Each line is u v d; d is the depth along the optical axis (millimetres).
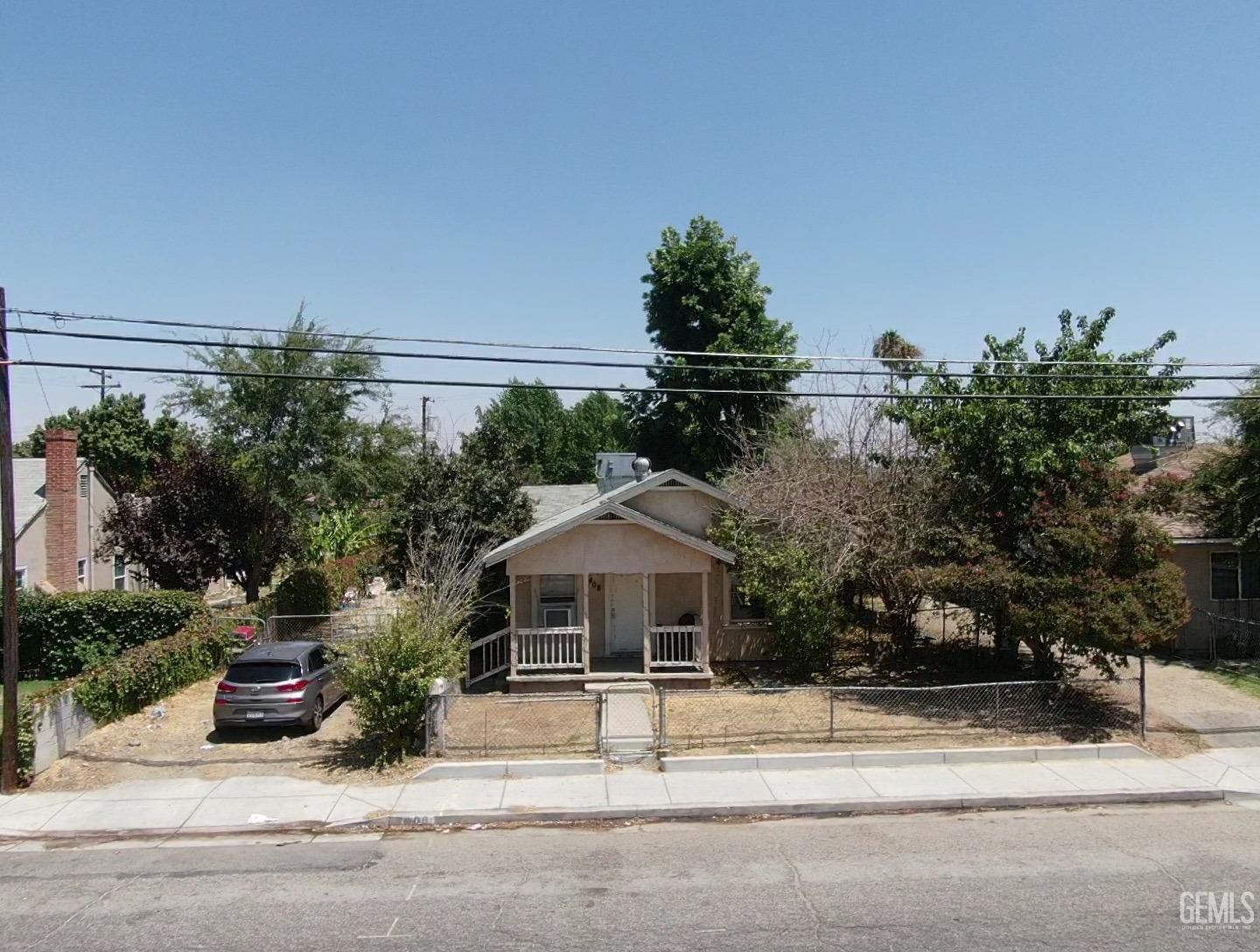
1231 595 21875
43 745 13781
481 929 8445
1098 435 17328
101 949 8156
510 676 18688
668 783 12742
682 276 33594
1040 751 13789
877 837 10953
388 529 24625
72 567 28906
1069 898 9008
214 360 26297
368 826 11523
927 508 18188
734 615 21141
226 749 14898
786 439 22031
